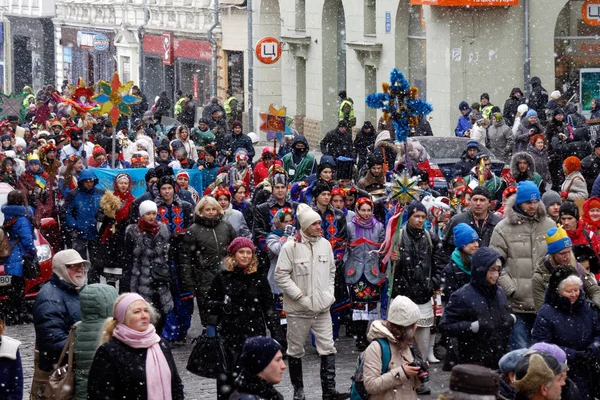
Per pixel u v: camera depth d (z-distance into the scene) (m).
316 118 46.53
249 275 12.33
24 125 39.72
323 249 13.34
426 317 14.14
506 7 36.88
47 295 11.16
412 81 40.50
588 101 37.97
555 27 37.47
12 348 10.00
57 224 20.27
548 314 10.99
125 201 17.86
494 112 30.14
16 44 75.69
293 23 47.84
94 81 67.25
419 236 14.16
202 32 54.38
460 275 13.12
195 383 14.27
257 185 20.14
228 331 12.31
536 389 8.38
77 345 10.25
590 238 13.85
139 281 15.35
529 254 12.88
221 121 33.44
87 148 27.23
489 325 11.40
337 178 16.86
